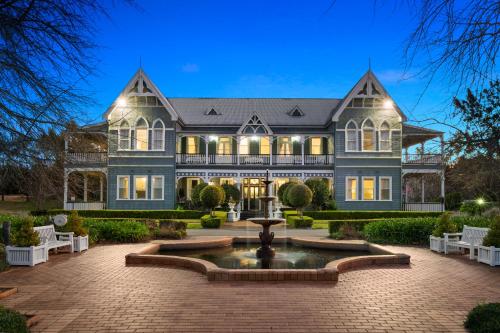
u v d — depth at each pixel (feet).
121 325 20.45
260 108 127.44
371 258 36.96
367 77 112.06
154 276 31.99
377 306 23.82
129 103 111.24
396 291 27.35
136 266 36.29
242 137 117.91
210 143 121.90
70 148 19.92
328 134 118.73
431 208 110.22
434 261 39.47
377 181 111.86
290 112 123.75
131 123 111.14
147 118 111.34
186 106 127.44
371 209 111.55
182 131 117.39
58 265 36.83
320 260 39.99
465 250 45.19
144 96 111.45
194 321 21.03
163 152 111.24
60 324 20.63
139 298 25.43
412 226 53.01
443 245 45.50
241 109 126.93
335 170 112.47
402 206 111.86
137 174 111.04
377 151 112.16
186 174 114.21
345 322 20.97
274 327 20.15
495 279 31.30
